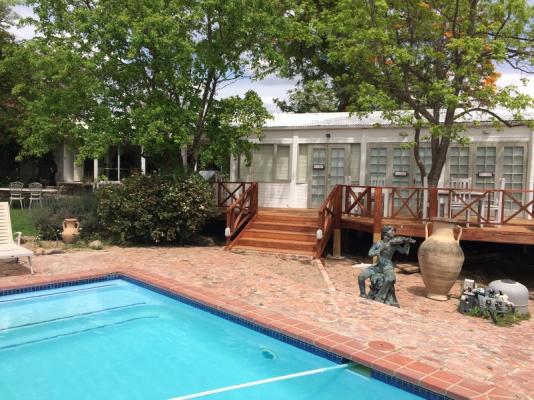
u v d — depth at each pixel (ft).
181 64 39.93
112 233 42.60
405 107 42.96
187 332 22.04
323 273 32.94
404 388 15.46
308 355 18.65
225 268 32.32
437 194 37.24
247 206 46.65
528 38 39.19
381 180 43.45
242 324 21.59
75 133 41.83
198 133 45.98
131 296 27.25
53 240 42.55
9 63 44.83
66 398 15.92
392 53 37.96
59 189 61.93
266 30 42.27
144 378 17.46
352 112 42.96
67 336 21.52
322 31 45.75
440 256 28.14
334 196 40.81
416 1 40.52
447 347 18.29
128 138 43.47
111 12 39.01
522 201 43.88
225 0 39.78
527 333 22.48
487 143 44.75
